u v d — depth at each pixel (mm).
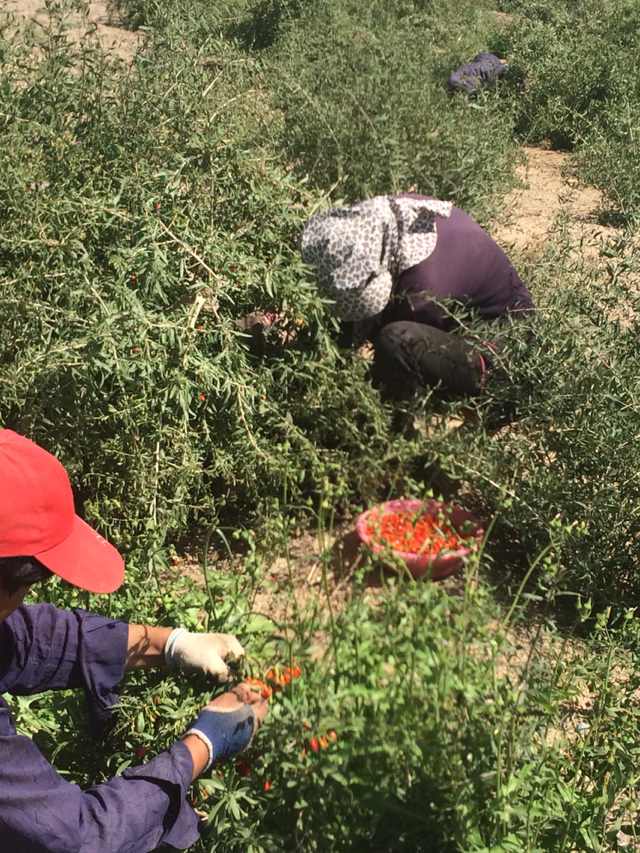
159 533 3150
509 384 3875
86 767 2602
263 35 12125
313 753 2059
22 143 4277
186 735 2152
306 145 6062
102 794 2000
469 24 12711
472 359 3875
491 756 2084
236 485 3830
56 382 3334
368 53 7988
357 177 5730
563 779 2514
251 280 3648
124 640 2361
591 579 3305
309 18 11734
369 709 2055
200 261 3562
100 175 4270
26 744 1918
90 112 4461
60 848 1904
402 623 2080
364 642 2076
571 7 12852
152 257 3494
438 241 3887
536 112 9766
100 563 2074
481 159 6438
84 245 3855
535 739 2367
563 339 3775
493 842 2096
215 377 3395
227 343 3525
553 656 2861
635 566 3488
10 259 3930
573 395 3576
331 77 7281
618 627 3357
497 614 2250
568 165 8578
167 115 4355
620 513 3385
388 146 5879
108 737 2551
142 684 2492
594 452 3482
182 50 4840
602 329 3789
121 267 3494
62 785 1959
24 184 4012
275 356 3957
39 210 3904
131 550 3119
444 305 3879
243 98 5070
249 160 4098
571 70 9867
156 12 5543
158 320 3367
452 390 3938
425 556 3207
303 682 2133
